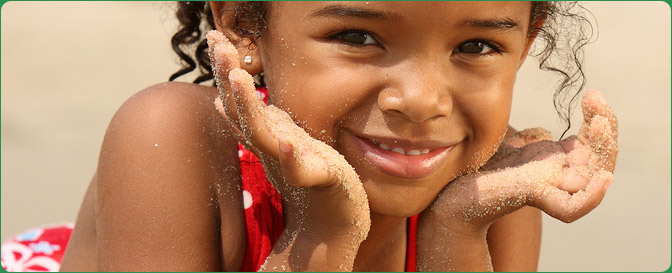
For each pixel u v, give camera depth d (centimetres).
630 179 469
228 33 241
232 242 246
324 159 201
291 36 219
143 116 240
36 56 596
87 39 630
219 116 249
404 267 266
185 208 236
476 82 217
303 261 219
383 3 202
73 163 464
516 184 231
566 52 269
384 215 235
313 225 218
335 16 208
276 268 223
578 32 270
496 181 235
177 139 238
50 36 627
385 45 209
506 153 249
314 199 210
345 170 205
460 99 216
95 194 271
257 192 247
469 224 240
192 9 295
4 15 650
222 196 244
